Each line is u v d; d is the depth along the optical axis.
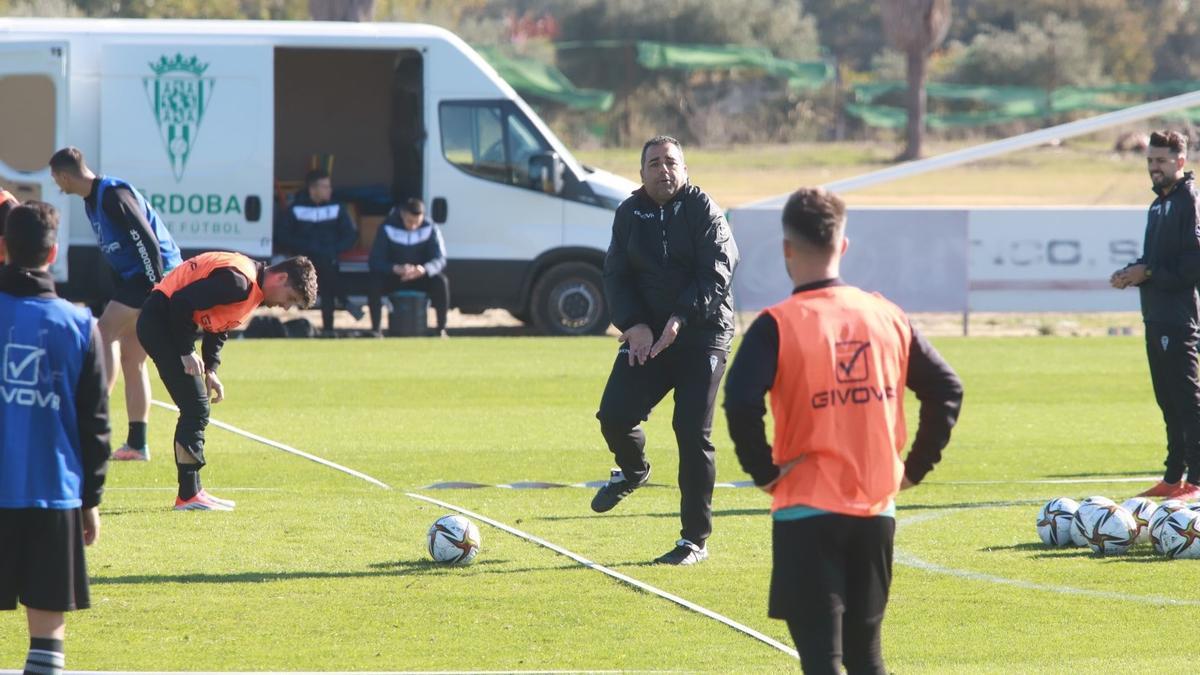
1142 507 24.22
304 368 47.09
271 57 54.22
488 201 56.59
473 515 26.14
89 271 53.81
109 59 53.38
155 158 53.62
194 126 53.75
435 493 28.53
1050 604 20.17
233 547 23.38
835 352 13.03
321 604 19.98
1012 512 26.95
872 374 13.08
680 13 170.38
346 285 56.94
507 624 19.03
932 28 133.12
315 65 63.81
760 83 159.38
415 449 33.78
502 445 34.44
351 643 18.11
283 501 27.34
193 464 26.16
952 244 57.22
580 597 20.39
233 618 19.23
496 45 156.25
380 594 20.53
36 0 135.50
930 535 24.84
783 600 13.08
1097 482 30.30
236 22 54.94
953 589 21.02
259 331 55.53
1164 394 27.38
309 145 64.06
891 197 111.88
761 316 13.24
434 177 56.28
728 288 21.66
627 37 170.38
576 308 57.31
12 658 17.38
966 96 145.38
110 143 53.41
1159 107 59.66
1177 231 26.56
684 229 21.58
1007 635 18.64
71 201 53.41
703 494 22.28
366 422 37.62
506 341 54.84
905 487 13.94
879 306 13.35
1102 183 119.81
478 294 56.84
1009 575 21.88
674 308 21.59
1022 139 60.19
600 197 57.12
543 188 56.69
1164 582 21.42
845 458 12.98
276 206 59.78
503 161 56.62
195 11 149.75
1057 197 110.19
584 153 141.88
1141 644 18.20
